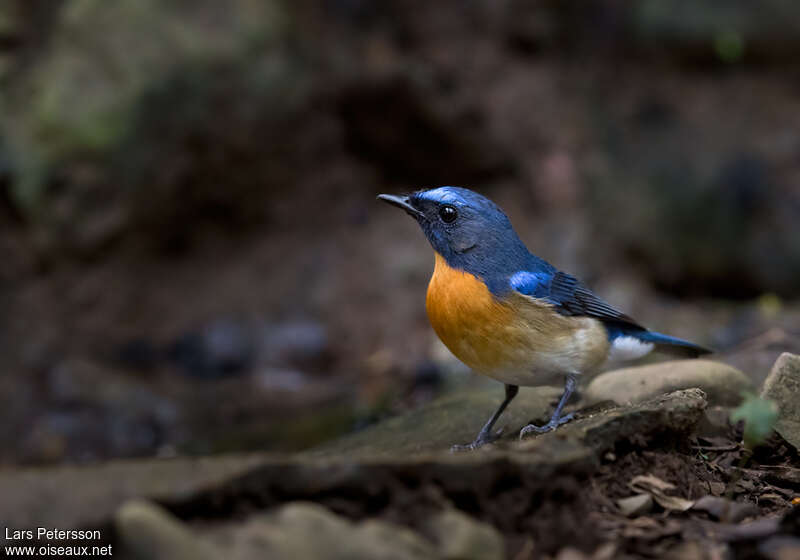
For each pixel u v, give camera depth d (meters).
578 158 16.16
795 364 5.98
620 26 16.41
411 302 15.00
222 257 15.38
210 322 14.70
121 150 14.04
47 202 14.16
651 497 4.75
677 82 16.05
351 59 15.56
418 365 13.10
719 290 15.23
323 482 4.03
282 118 15.07
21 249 14.46
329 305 15.03
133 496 3.78
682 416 5.13
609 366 9.13
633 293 14.76
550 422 6.49
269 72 14.73
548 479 4.38
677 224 15.31
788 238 14.58
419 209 6.83
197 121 14.37
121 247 14.62
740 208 14.91
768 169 14.92
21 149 14.07
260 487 3.96
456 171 16.45
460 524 3.96
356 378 13.35
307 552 3.64
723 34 15.55
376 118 15.96
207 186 14.90
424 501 4.10
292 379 13.60
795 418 5.85
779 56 15.48
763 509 5.12
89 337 14.30
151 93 13.99
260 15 14.67
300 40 15.11
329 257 15.59
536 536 4.29
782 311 13.05
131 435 11.95
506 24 16.47
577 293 6.90
